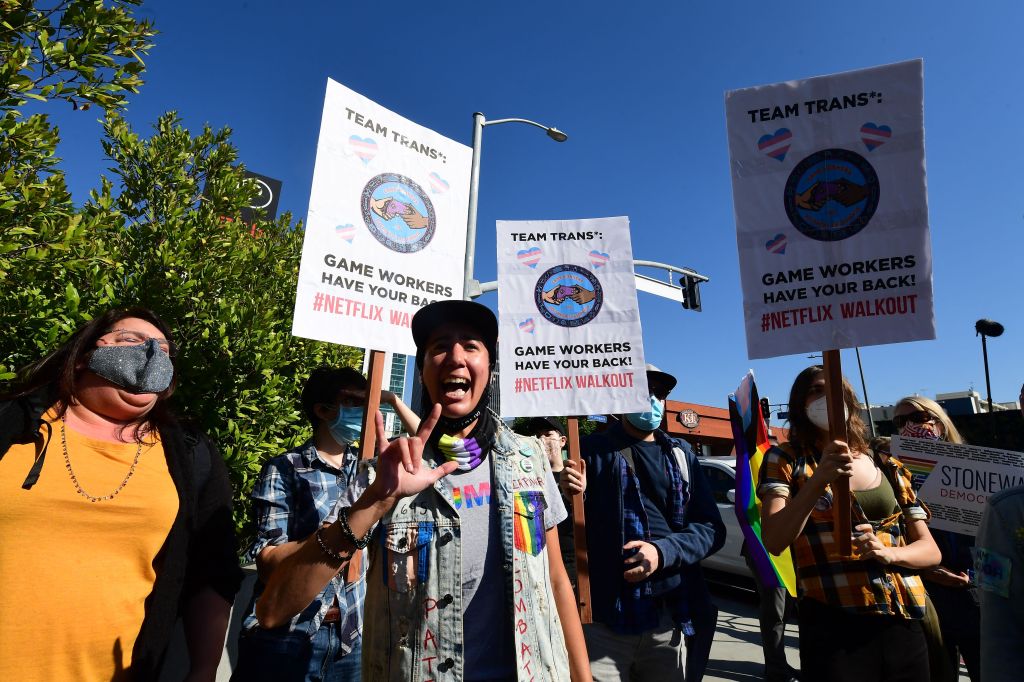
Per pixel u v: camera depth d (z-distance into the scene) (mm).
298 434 4902
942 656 2232
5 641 1324
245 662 2268
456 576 1371
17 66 2619
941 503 3092
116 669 1456
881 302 2400
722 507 7484
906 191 2449
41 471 1462
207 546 1735
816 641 2188
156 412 1769
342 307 2541
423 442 1303
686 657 2742
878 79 2539
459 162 3043
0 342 3514
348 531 1226
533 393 2982
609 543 2727
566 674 1462
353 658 2443
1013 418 11133
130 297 4078
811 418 2432
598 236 3213
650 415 2934
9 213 2812
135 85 3035
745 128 2635
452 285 2881
